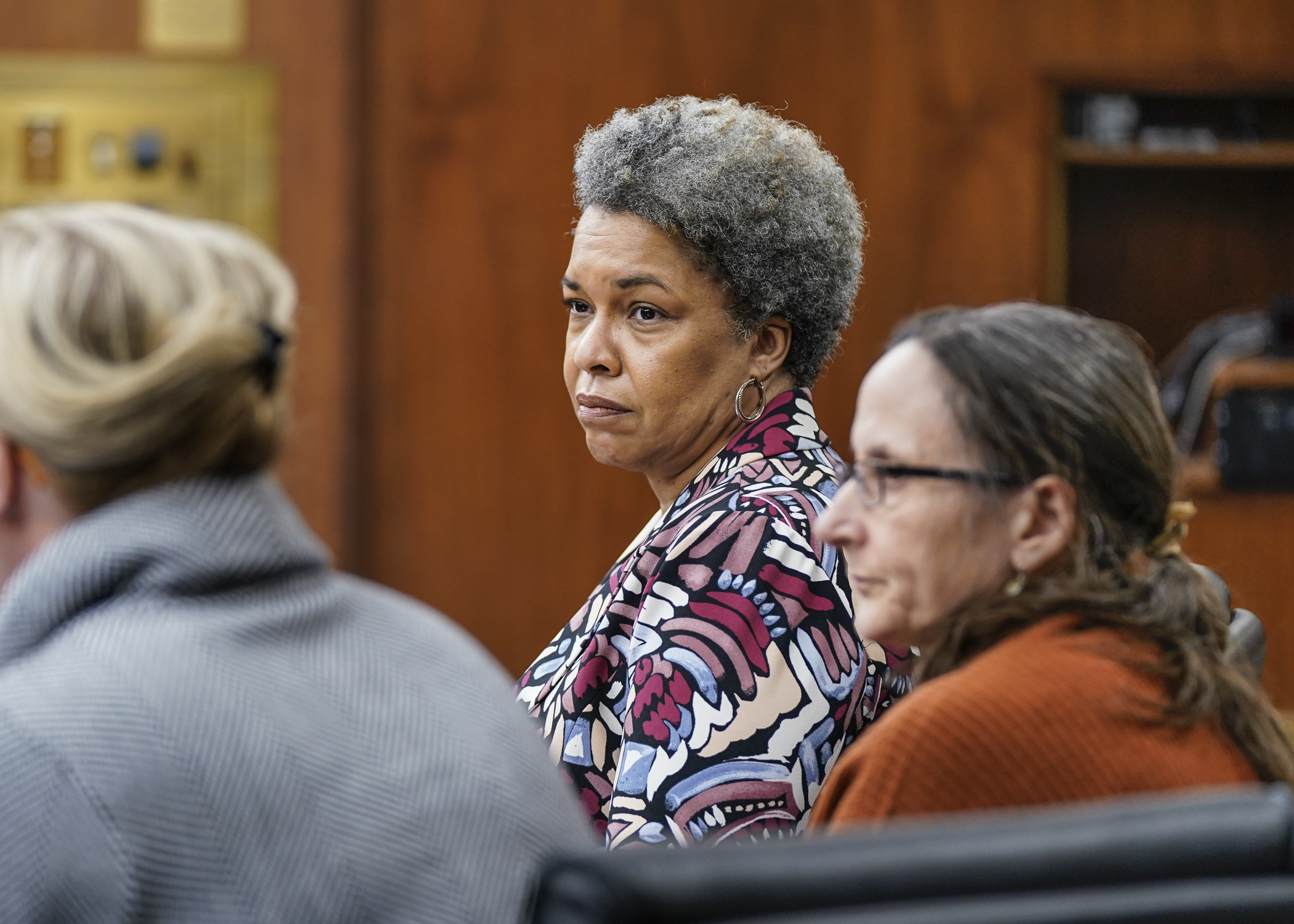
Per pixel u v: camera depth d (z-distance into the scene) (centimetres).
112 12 1723
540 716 554
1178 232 2002
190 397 324
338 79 1738
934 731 364
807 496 532
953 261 1748
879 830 302
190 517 326
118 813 297
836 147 1752
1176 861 308
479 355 1764
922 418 404
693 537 521
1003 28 1738
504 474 1766
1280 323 1748
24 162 1719
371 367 1769
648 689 503
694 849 291
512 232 1759
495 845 328
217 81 1734
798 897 288
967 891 296
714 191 541
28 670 312
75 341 323
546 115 1752
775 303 558
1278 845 317
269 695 319
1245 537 1677
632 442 570
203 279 338
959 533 400
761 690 498
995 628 391
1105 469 395
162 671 312
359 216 1761
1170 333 2011
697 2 1741
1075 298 2017
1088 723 364
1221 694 388
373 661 341
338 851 312
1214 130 1897
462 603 1769
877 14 1739
